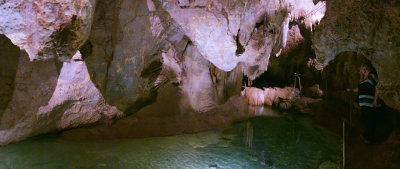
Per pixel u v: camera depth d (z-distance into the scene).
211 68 6.66
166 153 4.04
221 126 5.73
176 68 6.05
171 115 5.78
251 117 6.64
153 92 5.77
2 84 3.80
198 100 6.31
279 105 8.31
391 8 2.56
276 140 4.77
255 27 5.53
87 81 4.49
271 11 5.48
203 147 4.38
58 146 4.00
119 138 4.62
